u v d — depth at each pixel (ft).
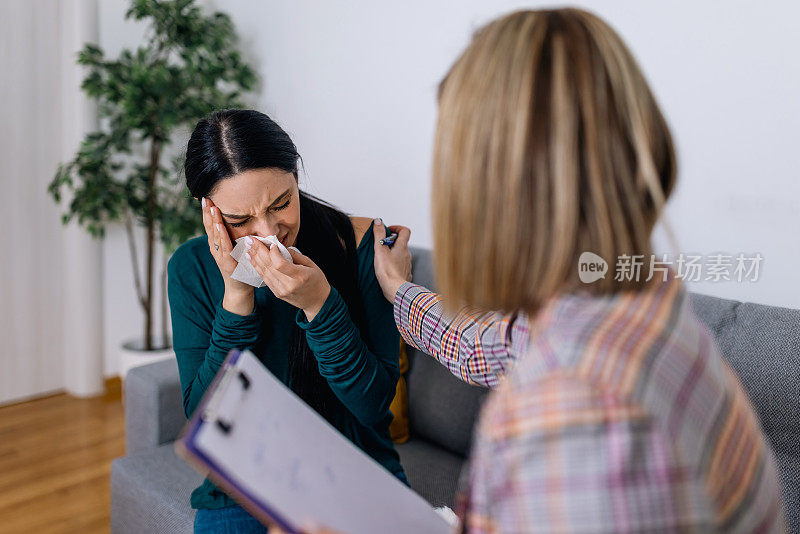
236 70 8.71
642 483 1.59
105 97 9.26
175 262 4.25
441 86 2.12
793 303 5.09
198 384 3.95
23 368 9.61
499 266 1.88
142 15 8.34
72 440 8.62
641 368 1.66
